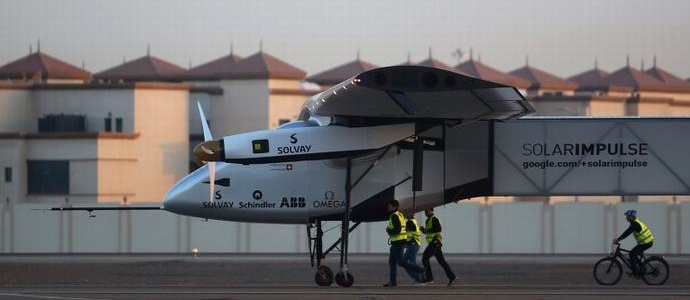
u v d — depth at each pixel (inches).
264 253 5703.7
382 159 3324.3
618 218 5748.0
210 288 3196.4
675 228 5738.2
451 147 3417.8
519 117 3216.0
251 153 3184.1
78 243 5925.2
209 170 3339.1
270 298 2805.1
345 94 2970.0
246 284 3759.8
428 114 3174.2
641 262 3476.9
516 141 3486.7
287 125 3265.3
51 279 4170.8
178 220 5851.4
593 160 3511.3
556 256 5516.7
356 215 3336.6
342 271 3277.6
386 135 3238.2
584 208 5753.0
